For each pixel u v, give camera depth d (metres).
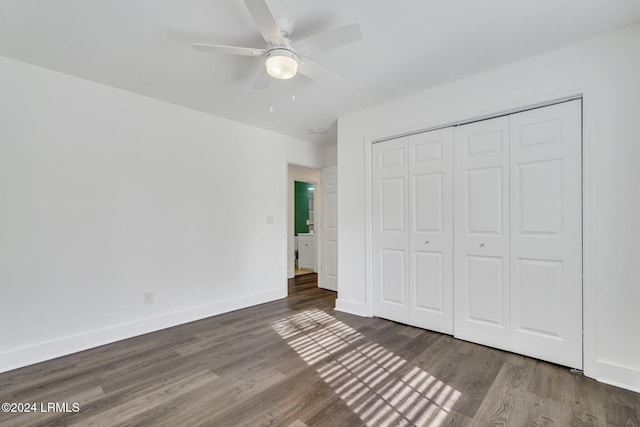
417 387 1.95
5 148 2.25
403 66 2.42
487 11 1.78
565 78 2.16
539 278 2.29
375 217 3.35
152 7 1.72
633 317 1.91
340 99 3.08
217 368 2.21
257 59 2.29
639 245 1.90
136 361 2.33
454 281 2.75
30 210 2.34
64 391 1.92
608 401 1.78
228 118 3.62
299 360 2.33
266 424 1.60
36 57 2.26
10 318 2.24
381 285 3.31
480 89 2.54
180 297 3.19
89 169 2.62
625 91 1.95
